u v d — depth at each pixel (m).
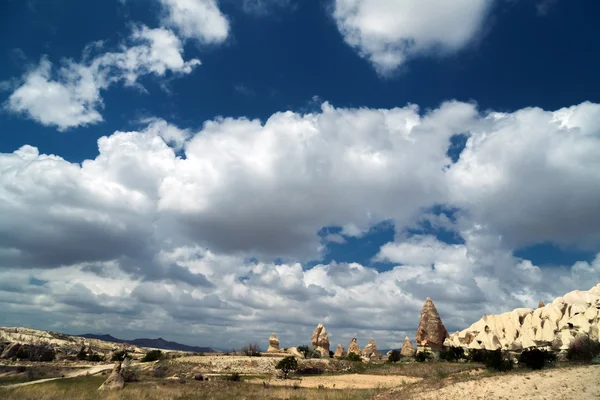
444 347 87.50
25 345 94.06
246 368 71.75
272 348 109.94
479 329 81.00
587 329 55.00
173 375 62.44
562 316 62.47
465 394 27.64
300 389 44.53
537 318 65.50
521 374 30.73
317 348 112.38
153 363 76.00
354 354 96.94
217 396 37.50
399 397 30.77
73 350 116.19
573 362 39.97
